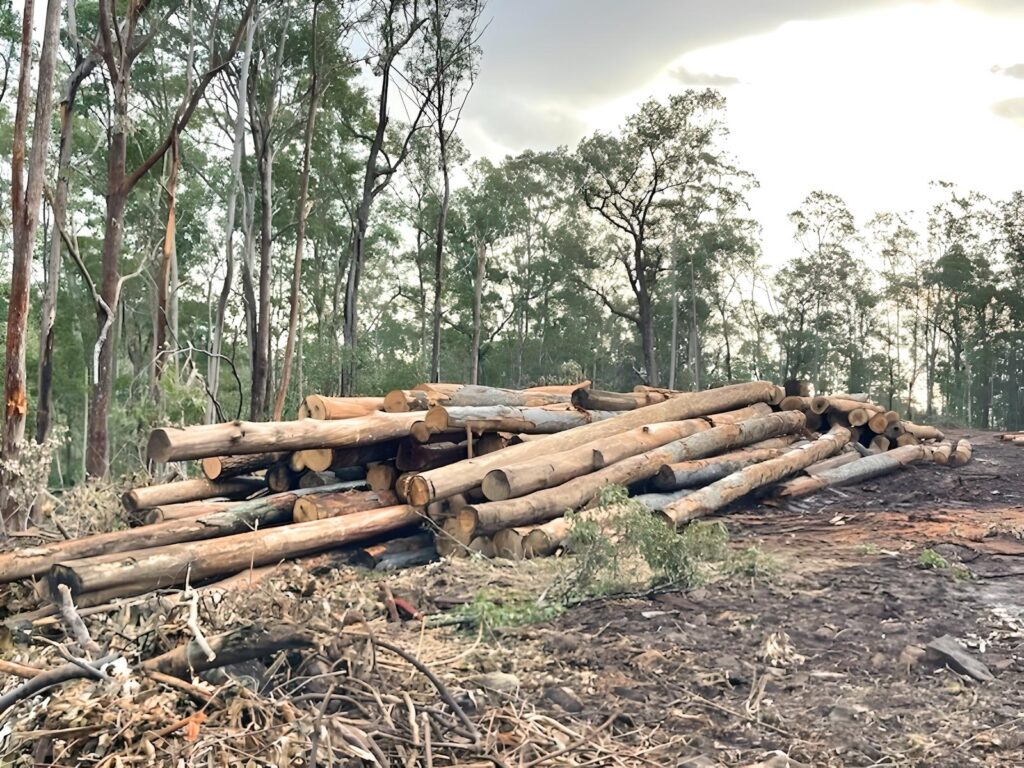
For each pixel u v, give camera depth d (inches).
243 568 277.3
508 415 393.7
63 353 1476.4
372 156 1353.3
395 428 355.6
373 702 165.0
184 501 338.3
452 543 327.9
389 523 326.0
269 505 319.6
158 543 284.4
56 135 1141.7
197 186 1422.2
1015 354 2736.2
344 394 1322.6
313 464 345.7
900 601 263.7
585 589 269.0
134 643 180.9
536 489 346.3
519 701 183.9
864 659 215.0
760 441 519.2
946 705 187.5
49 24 425.7
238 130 1104.2
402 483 341.1
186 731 139.4
